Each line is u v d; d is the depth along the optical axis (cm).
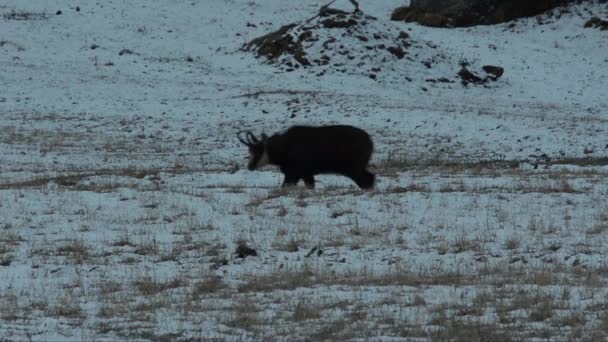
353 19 15688
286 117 11462
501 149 9544
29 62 14825
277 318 3066
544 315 3061
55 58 15250
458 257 4212
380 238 4609
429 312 3130
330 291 3491
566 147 9569
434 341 2764
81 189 6147
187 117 11606
